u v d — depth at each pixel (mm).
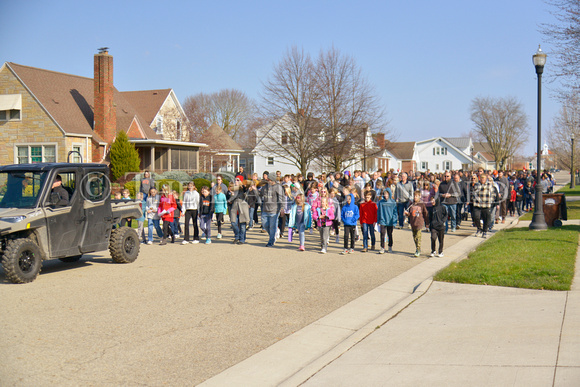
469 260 11859
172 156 38969
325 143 39344
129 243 12469
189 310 8055
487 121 92000
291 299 8820
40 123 34188
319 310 8141
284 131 42188
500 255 11867
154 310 8031
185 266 11922
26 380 5270
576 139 54344
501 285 9094
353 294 9219
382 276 10828
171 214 15641
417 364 5527
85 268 11688
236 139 82438
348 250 14398
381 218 14047
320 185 17203
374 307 8312
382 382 5098
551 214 18188
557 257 11305
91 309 8047
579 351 5559
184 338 6711
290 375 5516
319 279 10492
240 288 9625
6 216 9953
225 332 6988
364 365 5605
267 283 10078
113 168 32531
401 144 89500
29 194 10609
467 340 6211
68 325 7195
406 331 6758
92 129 36750
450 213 18578
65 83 38500
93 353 6109
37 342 6469
